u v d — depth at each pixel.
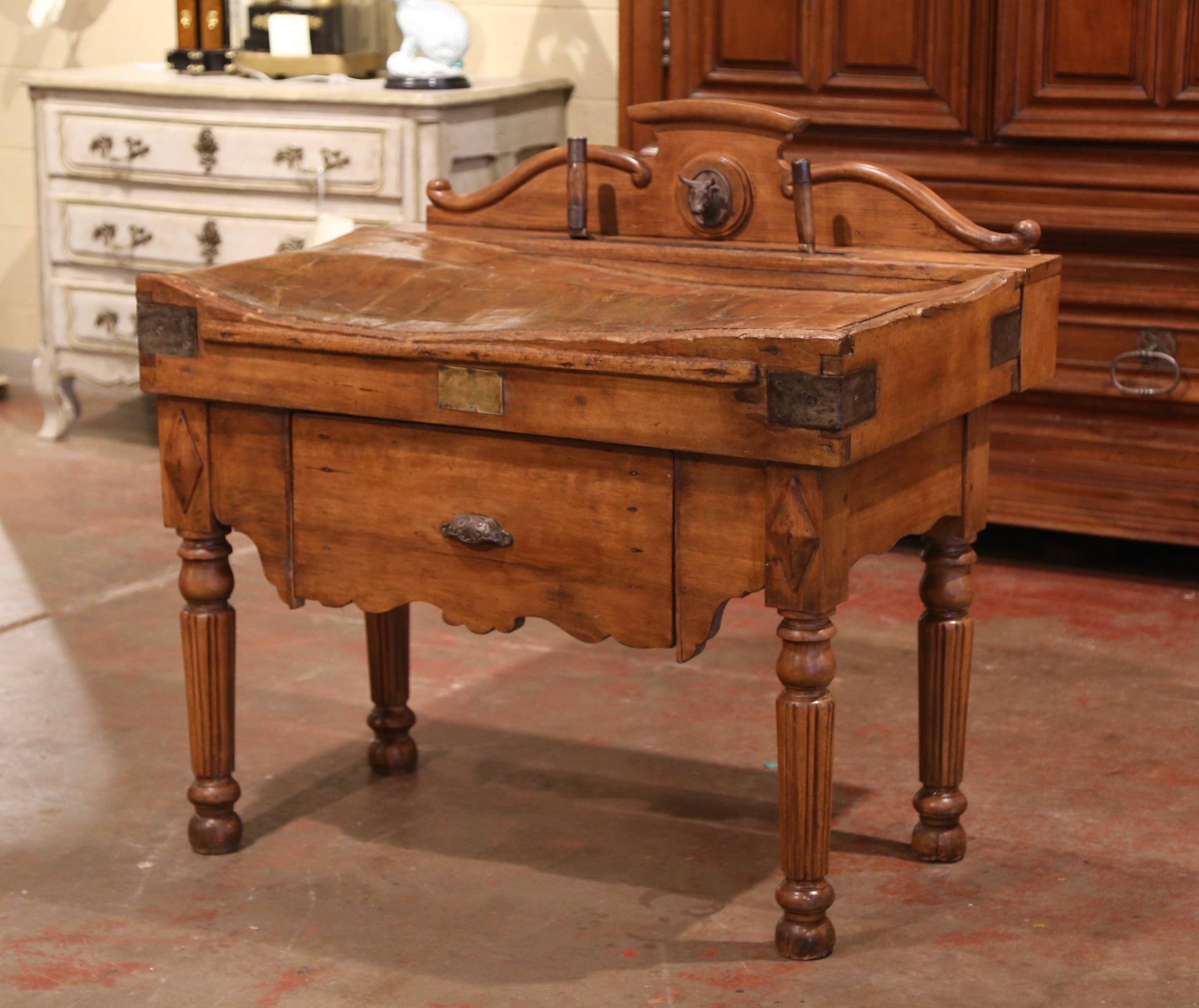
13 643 3.77
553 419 2.30
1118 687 3.49
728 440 2.18
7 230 6.27
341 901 2.61
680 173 2.76
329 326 2.47
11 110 6.20
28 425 5.73
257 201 4.94
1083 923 2.50
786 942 2.40
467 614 2.47
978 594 4.09
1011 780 3.03
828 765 2.32
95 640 3.80
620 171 2.82
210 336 2.52
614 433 2.26
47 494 4.94
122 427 5.70
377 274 2.71
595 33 5.20
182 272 2.62
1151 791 2.98
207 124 4.93
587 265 2.77
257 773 3.10
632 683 3.55
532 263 2.77
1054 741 3.21
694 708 3.41
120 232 5.16
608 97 5.23
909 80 4.12
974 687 3.49
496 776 3.09
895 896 2.60
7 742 3.23
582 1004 2.29
